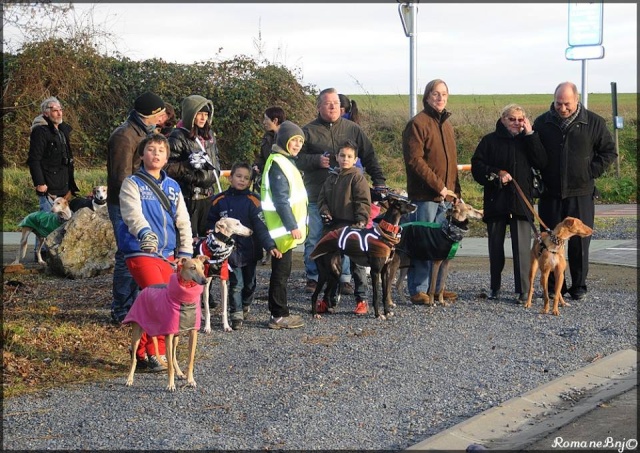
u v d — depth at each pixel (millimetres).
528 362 6465
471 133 25484
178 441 4816
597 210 17953
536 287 9594
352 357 6633
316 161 8977
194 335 5910
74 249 10359
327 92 9055
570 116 8719
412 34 12938
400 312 8406
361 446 4750
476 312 8336
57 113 11172
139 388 5906
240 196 7910
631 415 5262
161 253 6402
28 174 17609
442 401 5527
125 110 21469
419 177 8586
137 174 6387
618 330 7449
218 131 21203
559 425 5105
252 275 8070
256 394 5719
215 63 21703
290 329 7754
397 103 29484
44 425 5121
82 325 7594
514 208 8664
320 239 8859
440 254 8289
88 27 21109
